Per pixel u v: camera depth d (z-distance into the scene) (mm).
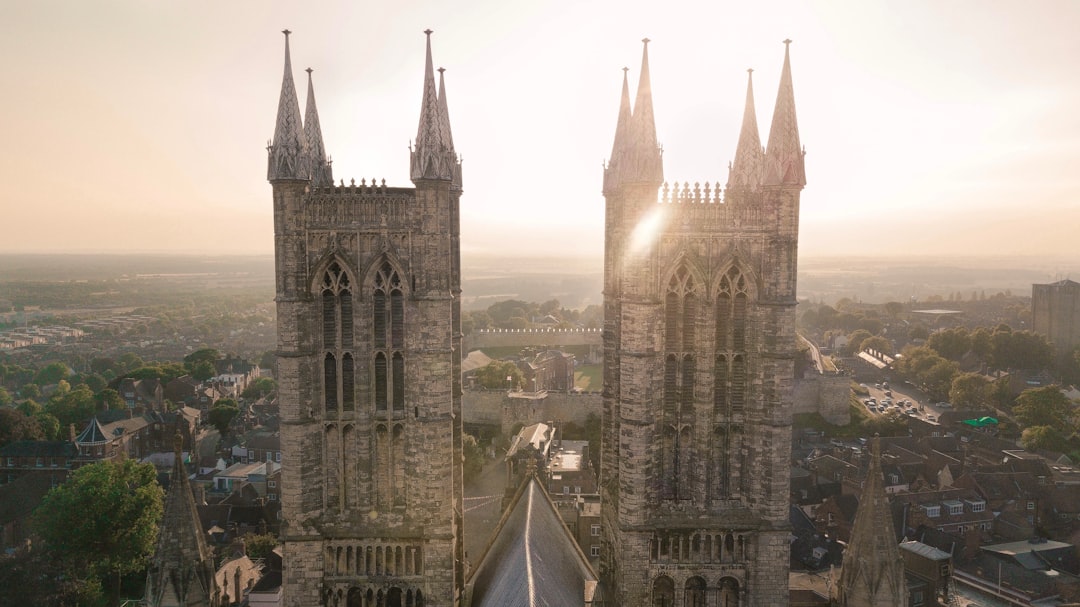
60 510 140250
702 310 60219
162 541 56344
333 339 59188
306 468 58875
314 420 59031
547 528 72062
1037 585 150750
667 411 61250
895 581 57406
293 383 57969
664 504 61188
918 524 179125
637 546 60031
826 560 162000
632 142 57719
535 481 81500
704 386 60688
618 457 66188
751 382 60969
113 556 143750
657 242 58500
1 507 178000
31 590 129500
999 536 181500
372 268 58344
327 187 58281
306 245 58062
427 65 56969
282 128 56844
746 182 62531
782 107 59344
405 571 59812
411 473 59562
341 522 59906
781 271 59500
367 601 60062
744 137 63031
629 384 59062
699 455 61156
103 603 140750
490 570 69438
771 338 60000
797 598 119562
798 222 59594
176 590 55875
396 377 59875
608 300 68188
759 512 61125
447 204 58281
